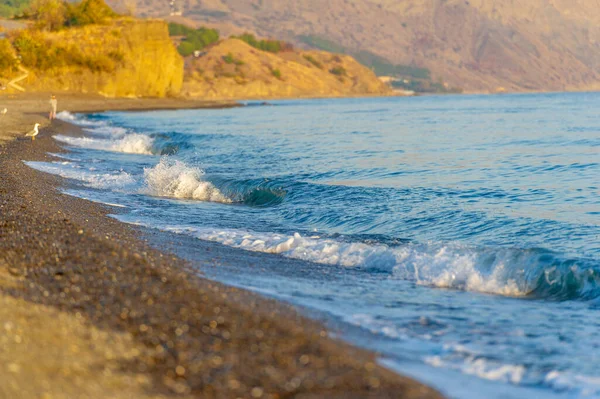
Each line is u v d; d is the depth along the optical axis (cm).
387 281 1109
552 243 1343
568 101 13625
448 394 625
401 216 1648
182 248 1270
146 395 576
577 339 816
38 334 676
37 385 564
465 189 2088
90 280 893
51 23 11506
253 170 2641
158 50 11431
